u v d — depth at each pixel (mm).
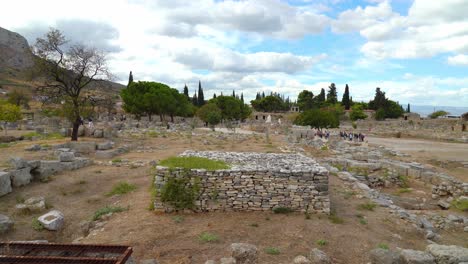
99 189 15828
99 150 25859
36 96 31672
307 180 11977
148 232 10016
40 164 16656
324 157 27734
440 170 26031
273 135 49000
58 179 16578
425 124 75188
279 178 11961
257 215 11664
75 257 6684
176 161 12938
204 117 74312
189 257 8508
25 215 12141
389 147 43594
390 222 12156
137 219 11188
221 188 11906
